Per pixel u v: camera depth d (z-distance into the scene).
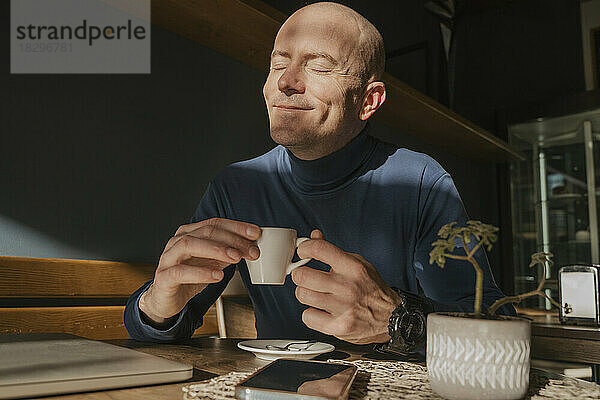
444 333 0.44
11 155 1.54
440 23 3.54
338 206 1.03
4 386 0.40
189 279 0.66
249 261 0.65
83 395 0.44
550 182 3.70
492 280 0.87
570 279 1.69
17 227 1.54
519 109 3.87
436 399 0.44
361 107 0.96
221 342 0.84
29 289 1.44
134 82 1.89
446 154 3.64
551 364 2.94
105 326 1.62
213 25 1.90
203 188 2.12
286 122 0.89
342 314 0.59
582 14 3.88
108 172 1.79
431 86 3.74
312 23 0.88
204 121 2.14
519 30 4.15
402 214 1.01
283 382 0.43
